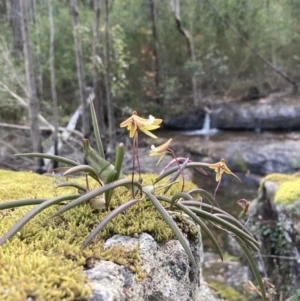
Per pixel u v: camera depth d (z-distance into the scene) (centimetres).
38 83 689
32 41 671
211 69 790
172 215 102
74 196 84
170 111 763
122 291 68
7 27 709
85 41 470
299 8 730
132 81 768
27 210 102
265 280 210
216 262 279
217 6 719
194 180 496
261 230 243
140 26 743
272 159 500
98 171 91
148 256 82
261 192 257
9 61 550
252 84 808
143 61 770
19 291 56
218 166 96
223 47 779
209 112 738
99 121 509
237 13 725
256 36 755
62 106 711
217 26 741
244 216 272
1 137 546
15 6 639
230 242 306
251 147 554
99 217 91
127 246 82
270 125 673
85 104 473
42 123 625
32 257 68
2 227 87
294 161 434
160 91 773
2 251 71
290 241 206
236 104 748
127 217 92
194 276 107
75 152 504
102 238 83
